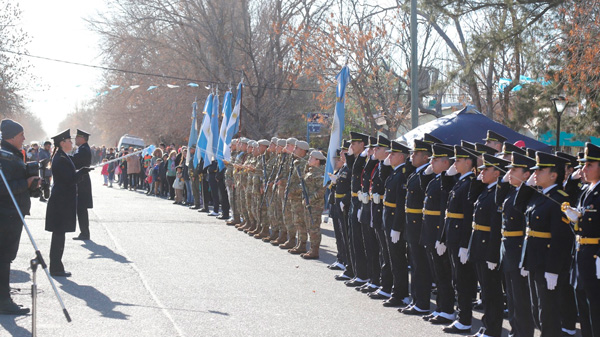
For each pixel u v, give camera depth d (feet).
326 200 61.62
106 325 24.41
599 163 19.98
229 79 111.14
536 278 21.56
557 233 20.92
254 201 50.65
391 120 90.38
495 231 23.71
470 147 28.40
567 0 56.08
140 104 138.10
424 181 27.86
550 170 21.33
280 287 32.32
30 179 26.53
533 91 59.36
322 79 88.38
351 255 34.71
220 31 111.34
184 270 35.53
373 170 32.19
